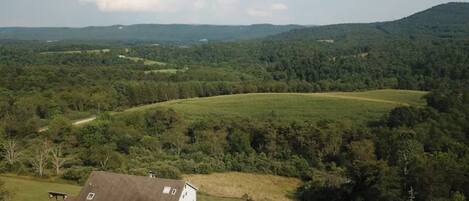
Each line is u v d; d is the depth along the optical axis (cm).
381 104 13962
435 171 6322
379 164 6956
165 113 12669
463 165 6688
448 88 15488
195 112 13912
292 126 11275
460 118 11112
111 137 10975
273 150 10769
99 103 15300
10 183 7538
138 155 10156
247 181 9031
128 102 16600
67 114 14350
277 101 15000
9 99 14088
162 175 8656
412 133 10138
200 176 9131
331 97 15338
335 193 7606
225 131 11588
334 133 10706
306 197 8025
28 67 18325
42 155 8756
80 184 7925
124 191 6034
